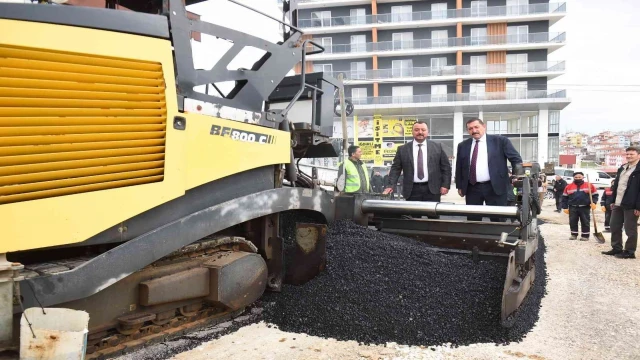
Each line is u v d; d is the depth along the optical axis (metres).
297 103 4.95
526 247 3.89
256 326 3.61
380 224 5.28
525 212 4.08
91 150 2.59
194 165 3.06
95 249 2.85
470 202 5.65
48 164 2.43
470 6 43.47
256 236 4.02
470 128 5.58
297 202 4.05
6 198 2.31
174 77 2.94
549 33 42.22
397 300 3.71
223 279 3.31
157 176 2.87
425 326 3.43
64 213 2.46
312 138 4.54
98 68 2.59
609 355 3.17
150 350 2.99
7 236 2.29
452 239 4.88
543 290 4.85
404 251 4.39
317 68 44.53
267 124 3.75
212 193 3.23
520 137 43.03
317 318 3.60
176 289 3.09
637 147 7.06
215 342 3.26
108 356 2.82
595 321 3.90
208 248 3.48
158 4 3.65
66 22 2.47
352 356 3.05
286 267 4.25
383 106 41.12
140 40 2.76
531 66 42.12
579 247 8.17
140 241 2.74
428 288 3.86
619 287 5.14
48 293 2.36
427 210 4.91
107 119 2.64
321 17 45.09
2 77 2.27
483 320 3.53
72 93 2.50
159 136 2.88
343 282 3.96
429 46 43.25
